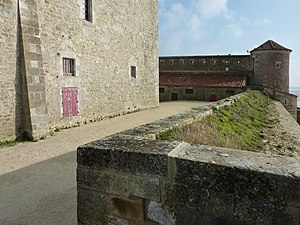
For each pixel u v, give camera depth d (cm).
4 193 379
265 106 1323
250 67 2630
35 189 393
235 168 147
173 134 362
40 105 761
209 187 155
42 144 692
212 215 155
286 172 138
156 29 1716
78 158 200
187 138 368
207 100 2389
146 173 174
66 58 930
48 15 835
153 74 1705
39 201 352
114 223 189
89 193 198
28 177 445
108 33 1181
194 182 159
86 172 197
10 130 709
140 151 178
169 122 423
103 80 1158
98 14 1102
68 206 336
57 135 812
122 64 1316
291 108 2042
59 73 889
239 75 2548
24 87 733
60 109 897
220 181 152
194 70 2859
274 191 138
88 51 1045
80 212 203
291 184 134
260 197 142
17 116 727
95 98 1102
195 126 455
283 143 588
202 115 559
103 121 1111
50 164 519
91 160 194
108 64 1192
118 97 1292
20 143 701
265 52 2467
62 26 898
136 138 227
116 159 184
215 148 189
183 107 1762
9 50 700
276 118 979
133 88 1445
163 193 169
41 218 306
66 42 920
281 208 137
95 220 197
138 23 1468
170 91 2541
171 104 2027
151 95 1688
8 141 702
